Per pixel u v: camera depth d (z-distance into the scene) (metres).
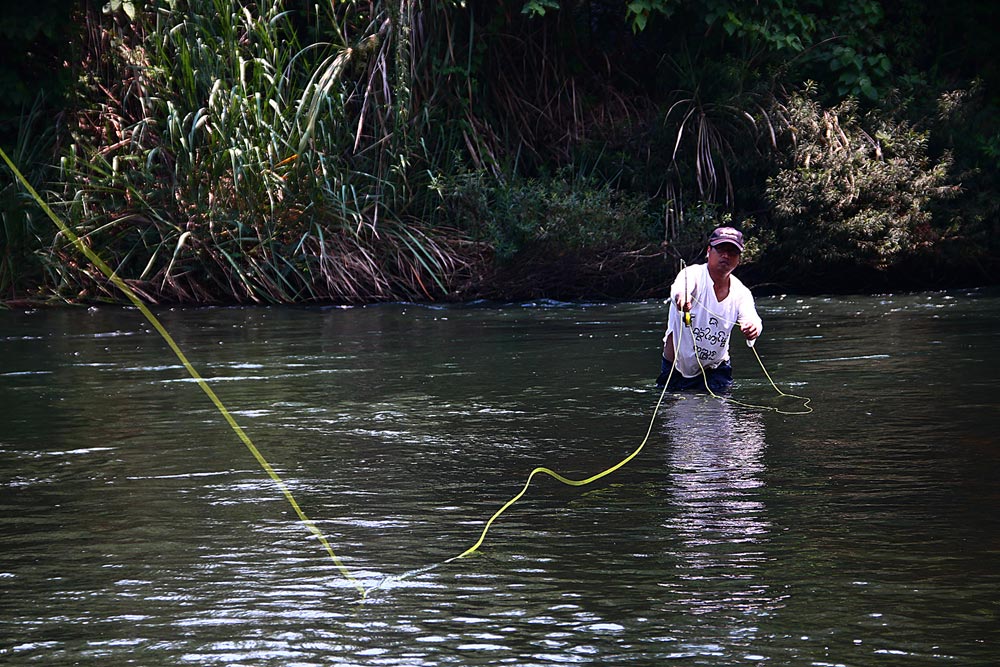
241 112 32.69
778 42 37.09
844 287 36.19
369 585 7.86
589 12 40.88
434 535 9.08
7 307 30.19
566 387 16.64
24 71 34.78
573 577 7.98
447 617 7.23
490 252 33.84
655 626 7.03
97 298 31.25
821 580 7.84
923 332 22.77
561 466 11.48
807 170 34.62
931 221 35.59
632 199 35.59
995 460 11.38
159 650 6.74
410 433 13.29
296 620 7.20
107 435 13.32
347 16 36.94
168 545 8.84
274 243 32.28
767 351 20.23
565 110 39.34
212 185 32.72
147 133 34.28
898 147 35.88
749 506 9.83
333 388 16.70
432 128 36.72
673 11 37.56
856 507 9.72
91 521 9.57
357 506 10.00
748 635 6.87
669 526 9.24
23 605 7.52
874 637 6.81
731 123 37.00
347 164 34.84
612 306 30.16
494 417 14.29
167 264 32.12
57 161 33.97
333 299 31.97
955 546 8.57
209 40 34.34
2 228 31.91
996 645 6.68
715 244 16.11
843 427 13.27
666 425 13.64
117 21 36.00
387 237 33.44
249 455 12.16
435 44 37.31
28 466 11.70
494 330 24.33
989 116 37.75
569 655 6.60
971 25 40.06
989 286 35.91
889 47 39.12
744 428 13.37
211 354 20.69
